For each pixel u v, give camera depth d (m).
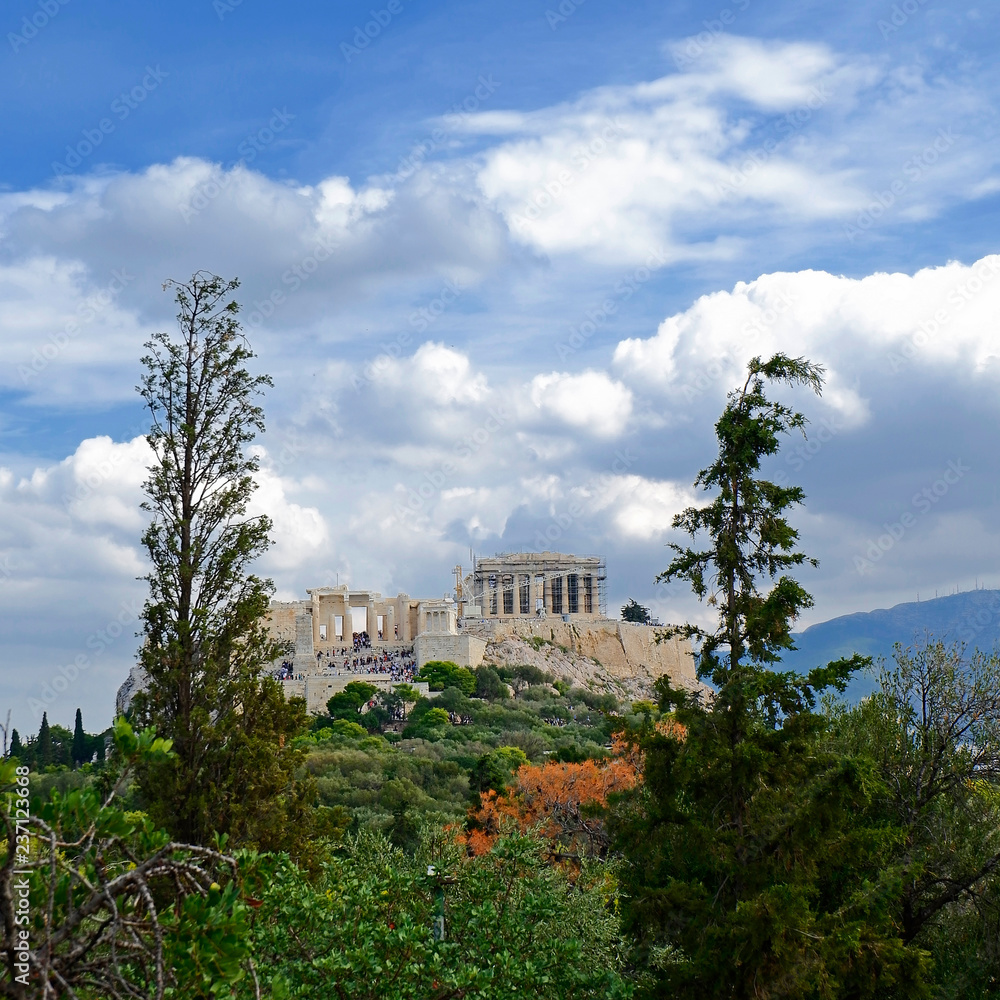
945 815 39.16
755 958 28.59
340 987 20.81
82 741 139.88
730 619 33.88
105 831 13.22
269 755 35.31
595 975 24.47
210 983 13.20
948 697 41.03
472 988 21.66
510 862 26.39
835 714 44.31
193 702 36.34
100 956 13.12
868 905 30.86
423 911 25.30
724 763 32.31
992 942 35.75
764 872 31.05
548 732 146.38
